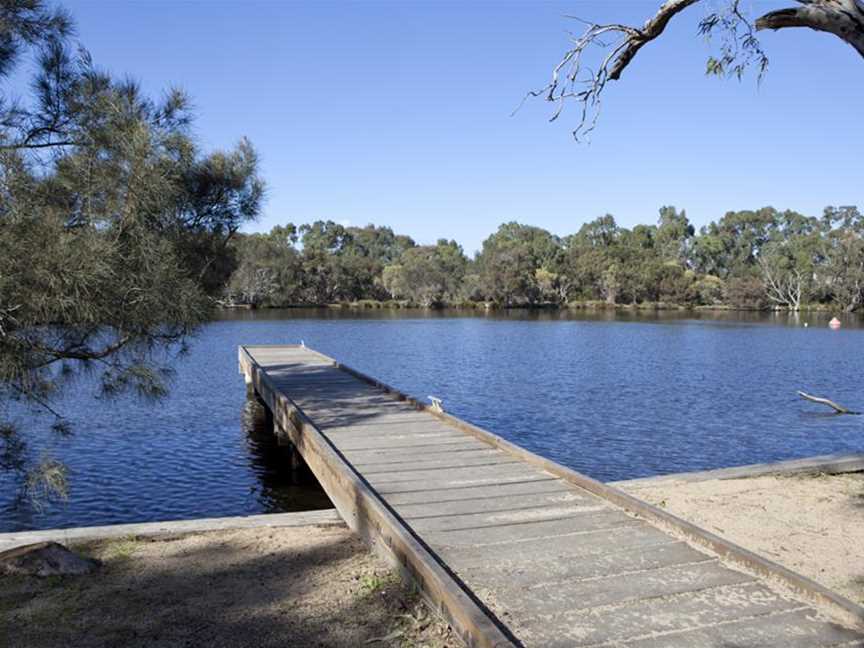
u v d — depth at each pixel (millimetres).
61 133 6184
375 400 10797
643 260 87375
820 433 13016
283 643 3436
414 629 3551
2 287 4586
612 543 4363
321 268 75875
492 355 27688
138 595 4020
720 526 5367
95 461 10562
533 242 99312
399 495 5516
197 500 8648
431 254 94938
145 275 5375
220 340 32969
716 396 17469
